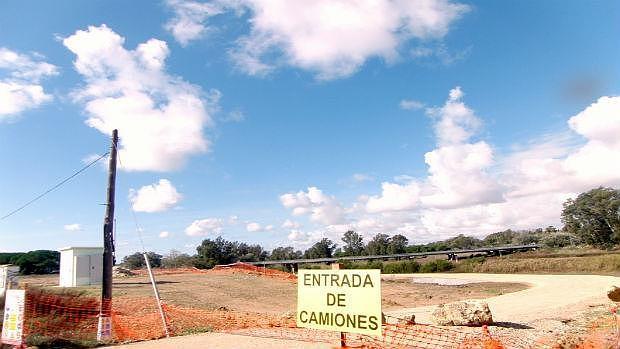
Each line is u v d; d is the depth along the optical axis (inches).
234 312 905.5
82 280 1365.7
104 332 587.2
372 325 351.9
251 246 4114.2
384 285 1927.9
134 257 3590.1
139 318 738.8
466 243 4744.1
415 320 788.6
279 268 3607.3
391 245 4527.6
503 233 4913.9
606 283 1625.2
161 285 1432.1
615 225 3189.0
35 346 530.6
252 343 550.0
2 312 605.3
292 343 549.0
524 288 1715.1
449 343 545.6
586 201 3334.2
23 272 2206.0
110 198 642.2
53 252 2377.0
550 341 560.7
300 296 391.9
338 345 530.3
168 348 523.8
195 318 767.7
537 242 4018.2
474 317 679.1
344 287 369.1
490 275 2492.6
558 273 2396.7
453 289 1721.2
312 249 4490.7
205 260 3496.6
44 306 669.9
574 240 3607.3
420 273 3006.9
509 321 767.1
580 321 757.9
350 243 4687.5
